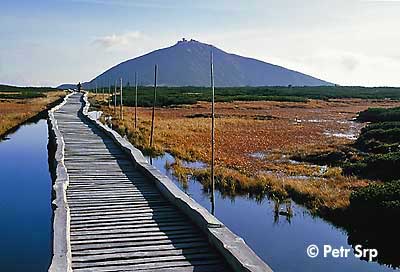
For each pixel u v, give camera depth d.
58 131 24.77
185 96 83.62
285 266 10.50
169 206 11.20
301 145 28.94
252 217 14.04
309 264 10.62
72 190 12.72
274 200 15.84
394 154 19.47
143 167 14.91
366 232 12.52
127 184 13.52
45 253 11.45
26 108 58.06
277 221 13.67
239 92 110.00
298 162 23.45
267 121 45.69
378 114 47.34
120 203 11.41
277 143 30.02
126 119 40.00
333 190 16.14
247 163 22.52
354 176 18.67
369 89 147.00
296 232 12.68
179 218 10.23
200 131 35.19
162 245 8.55
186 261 7.84
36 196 17.08
